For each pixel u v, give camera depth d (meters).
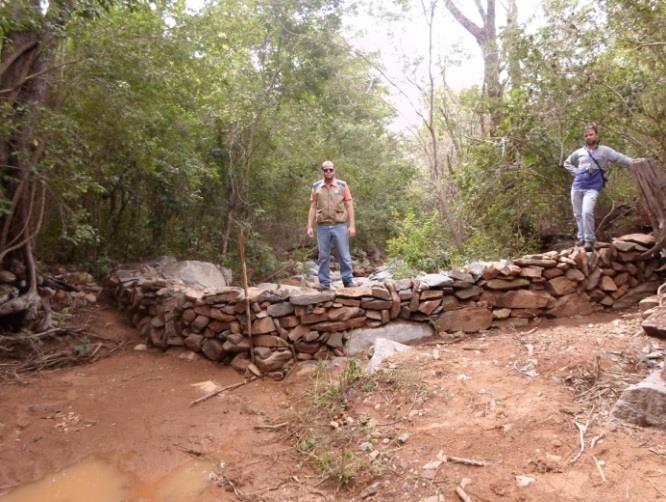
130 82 5.97
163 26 6.48
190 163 7.80
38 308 5.70
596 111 6.50
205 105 8.38
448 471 2.60
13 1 4.46
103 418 3.75
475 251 7.55
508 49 7.75
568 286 4.95
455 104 10.54
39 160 5.47
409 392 3.47
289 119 9.97
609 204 6.70
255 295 4.70
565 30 6.76
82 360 5.18
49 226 7.52
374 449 2.92
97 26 5.58
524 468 2.53
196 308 5.04
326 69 11.70
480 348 4.18
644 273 5.13
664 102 6.23
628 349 3.68
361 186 13.93
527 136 6.74
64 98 5.69
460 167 8.52
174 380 4.52
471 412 3.12
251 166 9.75
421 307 4.77
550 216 7.45
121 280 6.78
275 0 10.41
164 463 3.12
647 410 2.73
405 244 8.47
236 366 4.68
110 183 7.79
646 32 6.21
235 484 2.83
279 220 11.22
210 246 9.23
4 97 5.30
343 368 4.22
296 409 3.69
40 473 3.06
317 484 2.74
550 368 3.54
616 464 2.45
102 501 2.77
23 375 4.72
